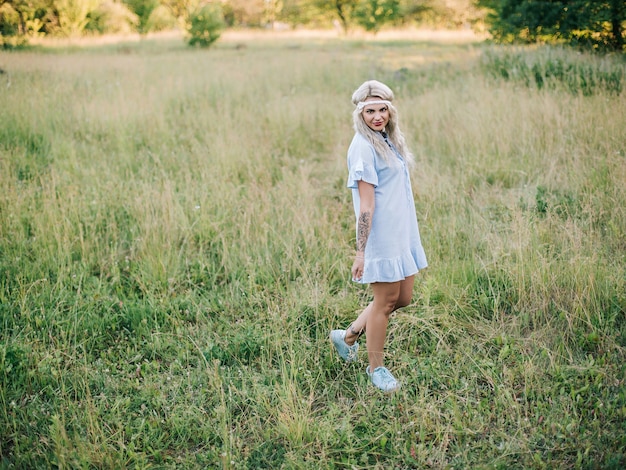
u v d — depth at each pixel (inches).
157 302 157.6
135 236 192.2
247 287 164.6
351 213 208.5
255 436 111.0
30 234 195.3
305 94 403.2
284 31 1245.1
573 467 99.8
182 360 135.2
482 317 145.9
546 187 214.1
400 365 130.0
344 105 362.6
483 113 285.7
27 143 284.2
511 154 250.2
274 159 269.4
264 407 117.6
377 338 120.7
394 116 115.2
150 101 353.1
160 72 490.0
